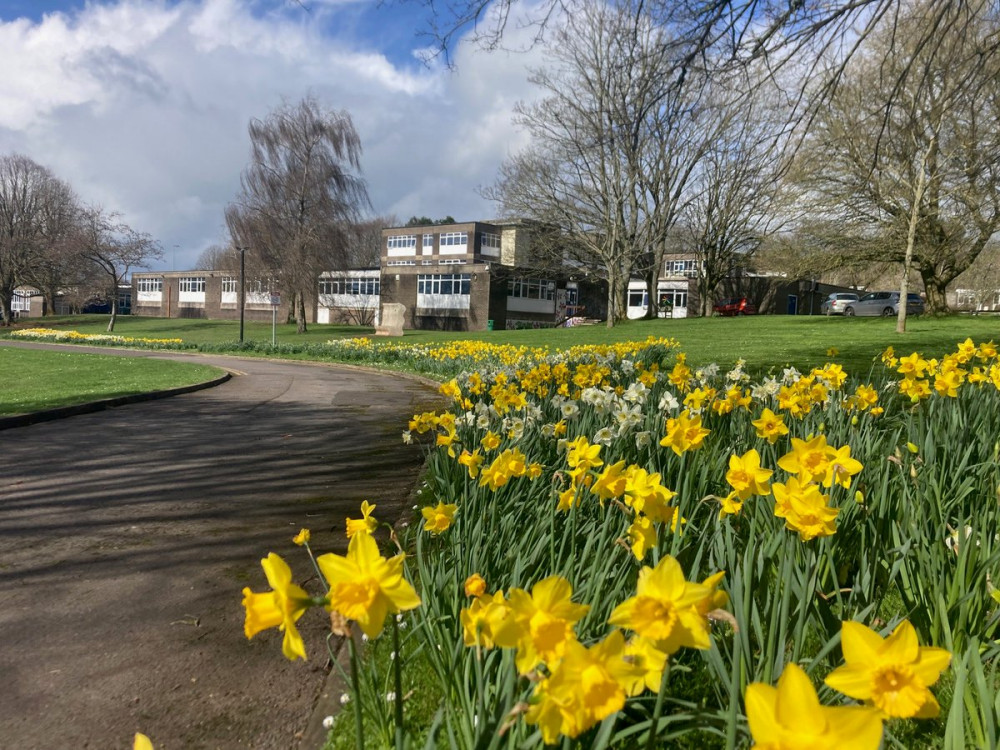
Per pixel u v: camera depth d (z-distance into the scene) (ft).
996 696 5.83
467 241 206.49
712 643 6.24
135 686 8.88
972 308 182.09
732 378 20.08
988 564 7.63
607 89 31.45
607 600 7.00
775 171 32.37
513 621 3.83
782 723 2.83
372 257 279.08
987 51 27.94
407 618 8.93
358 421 33.47
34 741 7.73
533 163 123.75
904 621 3.41
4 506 17.60
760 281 183.62
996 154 43.52
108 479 20.72
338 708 7.93
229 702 8.49
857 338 67.56
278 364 83.20
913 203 72.18
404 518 15.46
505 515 10.61
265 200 143.23
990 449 12.71
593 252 134.10
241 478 20.81
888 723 6.59
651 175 104.17
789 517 6.16
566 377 22.79
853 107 42.96
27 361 76.33
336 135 143.02
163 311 254.47
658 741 5.40
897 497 10.07
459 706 6.47
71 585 12.35
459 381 26.45
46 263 175.32
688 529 9.19
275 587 3.99
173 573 12.94
